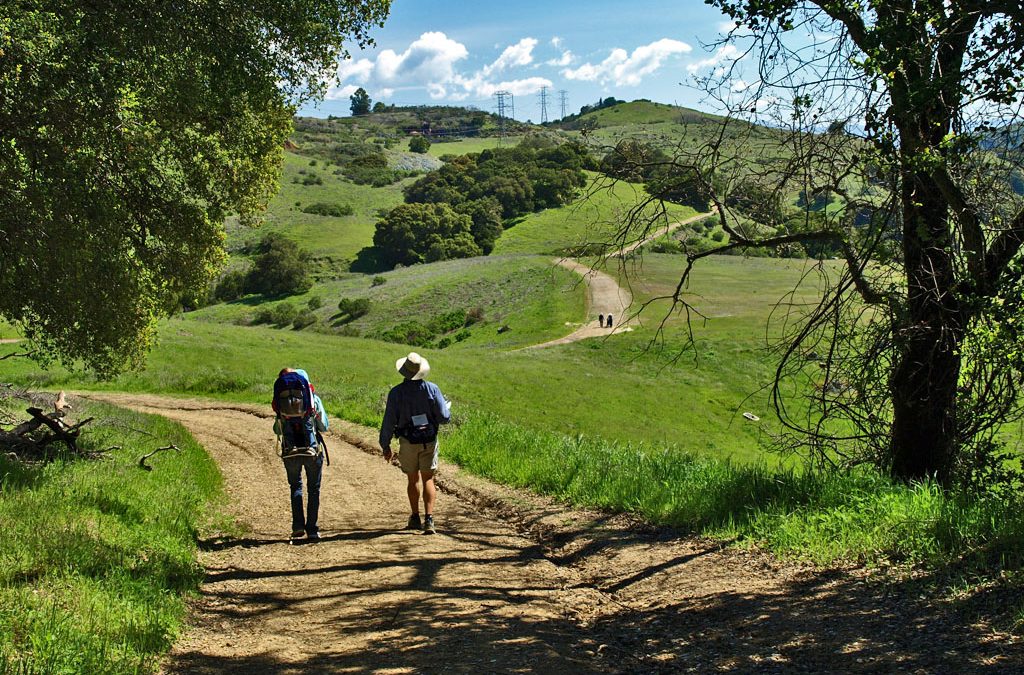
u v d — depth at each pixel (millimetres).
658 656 4379
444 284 94750
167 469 10984
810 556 5836
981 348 7465
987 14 6195
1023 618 3988
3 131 9562
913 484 7207
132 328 15805
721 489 7883
